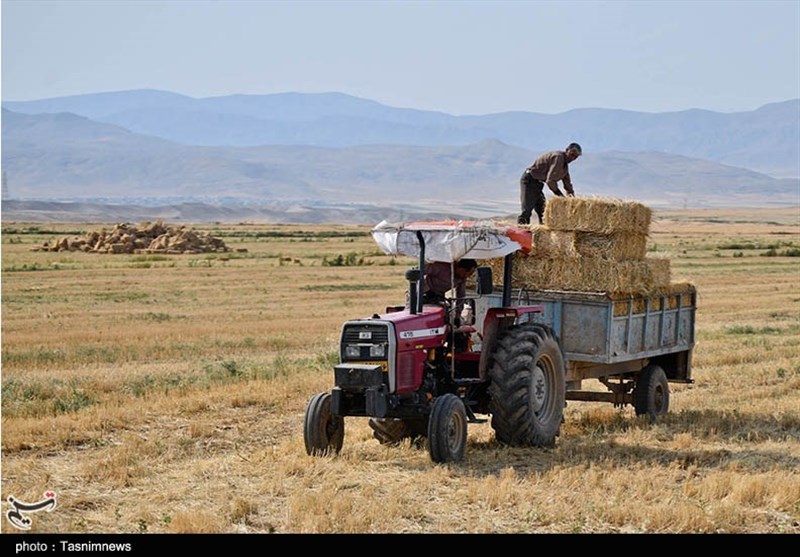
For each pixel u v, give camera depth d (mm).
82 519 11883
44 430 17016
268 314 40812
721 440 16688
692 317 20625
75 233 142750
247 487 13367
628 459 14906
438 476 13914
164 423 18219
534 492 12945
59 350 28328
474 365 16219
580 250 17734
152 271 68000
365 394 14734
